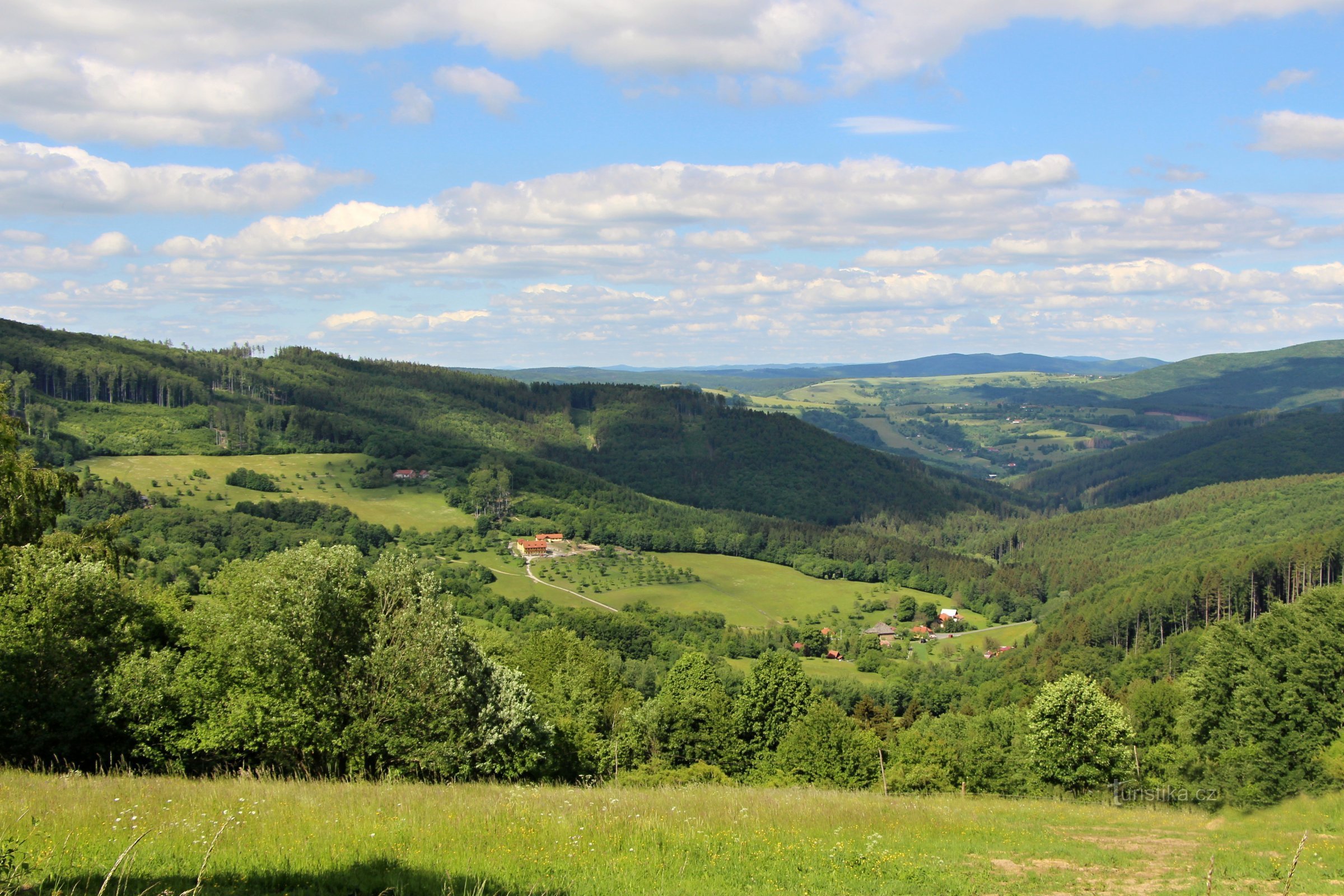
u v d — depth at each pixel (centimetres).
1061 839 1947
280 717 2619
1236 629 4722
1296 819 2302
